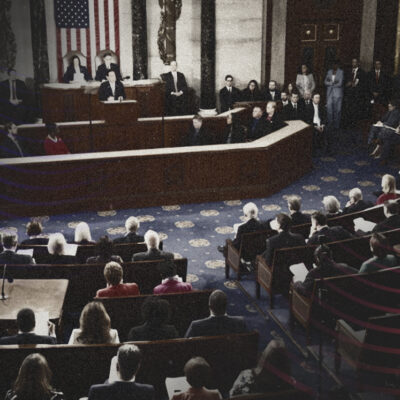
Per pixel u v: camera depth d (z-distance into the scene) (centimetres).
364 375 561
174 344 500
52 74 1516
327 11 1578
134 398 418
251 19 1531
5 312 570
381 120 1280
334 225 781
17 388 405
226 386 522
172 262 615
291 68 1599
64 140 1149
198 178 1057
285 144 1116
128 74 1556
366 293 618
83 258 726
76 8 1489
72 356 489
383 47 1595
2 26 1475
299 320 648
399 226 730
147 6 1527
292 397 400
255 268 756
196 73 1574
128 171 1026
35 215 1009
